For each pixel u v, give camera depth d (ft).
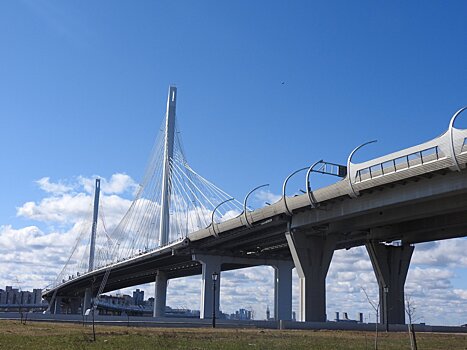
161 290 483.10
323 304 284.41
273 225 295.48
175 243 372.99
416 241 300.61
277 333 193.16
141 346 117.80
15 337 139.95
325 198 241.35
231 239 339.57
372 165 211.20
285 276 388.78
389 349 121.49
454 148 177.78
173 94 457.27
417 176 195.00
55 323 245.65
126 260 444.14
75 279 551.18
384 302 300.20
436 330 271.28
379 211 233.35
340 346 129.08
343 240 315.99
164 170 441.68
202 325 260.01
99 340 134.41
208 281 366.43
